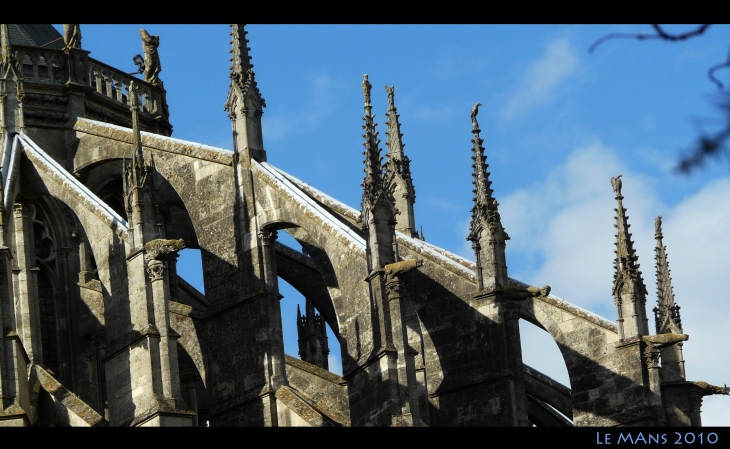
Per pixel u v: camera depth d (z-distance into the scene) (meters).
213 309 60.62
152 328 51.16
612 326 62.97
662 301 67.44
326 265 59.56
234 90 62.50
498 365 58.50
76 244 67.06
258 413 56.97
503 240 60.69
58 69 70.94
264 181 60.19
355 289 53.88
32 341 59.34
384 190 53.75
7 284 50.31
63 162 70.00
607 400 62.38
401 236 63.56
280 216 59.00
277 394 56.69
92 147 69.00
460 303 60.31
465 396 59.09
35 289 60.59
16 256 60.75
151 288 52.03
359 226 62.75
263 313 58.69
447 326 60.53
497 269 59.81
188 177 63.84
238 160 61.72
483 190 60.94
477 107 62.25
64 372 64.69
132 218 53.72
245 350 58.78
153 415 49.53
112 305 53.91
